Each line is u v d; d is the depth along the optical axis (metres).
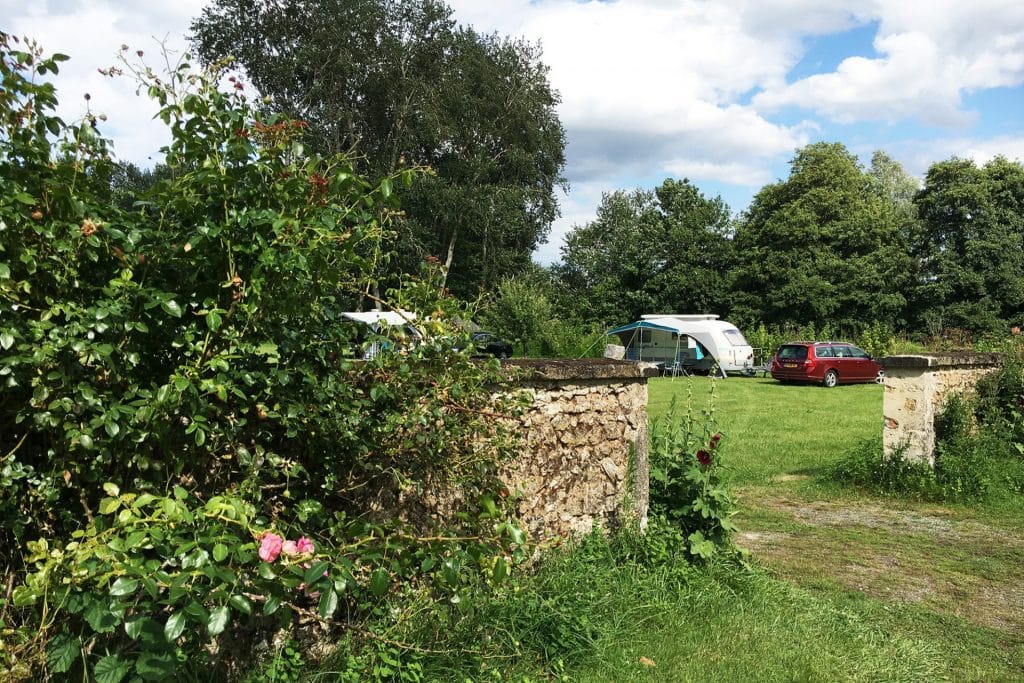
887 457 8.17
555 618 3.38
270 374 2.52
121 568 1.86
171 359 2.47
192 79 2.51
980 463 7.94
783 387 23.31
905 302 38.50
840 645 3.80
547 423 4.32
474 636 3.17
